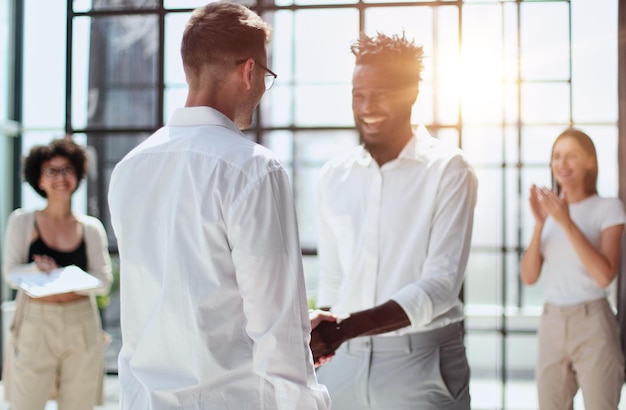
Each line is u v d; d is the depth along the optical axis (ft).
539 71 11.93
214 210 4.33
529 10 11.44
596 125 12.07
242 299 4.40
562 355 9.64
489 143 13.03
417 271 6.70
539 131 12.64
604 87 11.71
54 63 21.36
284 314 4.28
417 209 6.73
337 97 19.70
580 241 9.39
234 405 4.35
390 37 6.67
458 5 10.64
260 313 4.25
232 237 4.31
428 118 14.05
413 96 6.76
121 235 4.70
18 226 11.04
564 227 9.49
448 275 6.42
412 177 6.75
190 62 4.76
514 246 14.79
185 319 4.39
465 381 6.82
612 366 9.46
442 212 6.61
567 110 12.19
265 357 4.25
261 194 4.32
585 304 9.53
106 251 11.66
